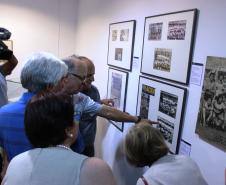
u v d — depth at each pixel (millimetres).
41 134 865
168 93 1750
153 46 1918
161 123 1830
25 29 3967
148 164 1319
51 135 865
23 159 863
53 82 1235
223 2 1305
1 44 2006
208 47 1408
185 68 1574
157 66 1869
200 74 1468
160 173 1180
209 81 1388
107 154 2791
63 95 943
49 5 4035
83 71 1624
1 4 3791
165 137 1786
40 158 836
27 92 1259
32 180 802
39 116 861
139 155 1300
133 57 2250
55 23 4113
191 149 1552
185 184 1147
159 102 1853
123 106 2428
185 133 1604
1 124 1189
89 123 2191
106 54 2877
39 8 3990
